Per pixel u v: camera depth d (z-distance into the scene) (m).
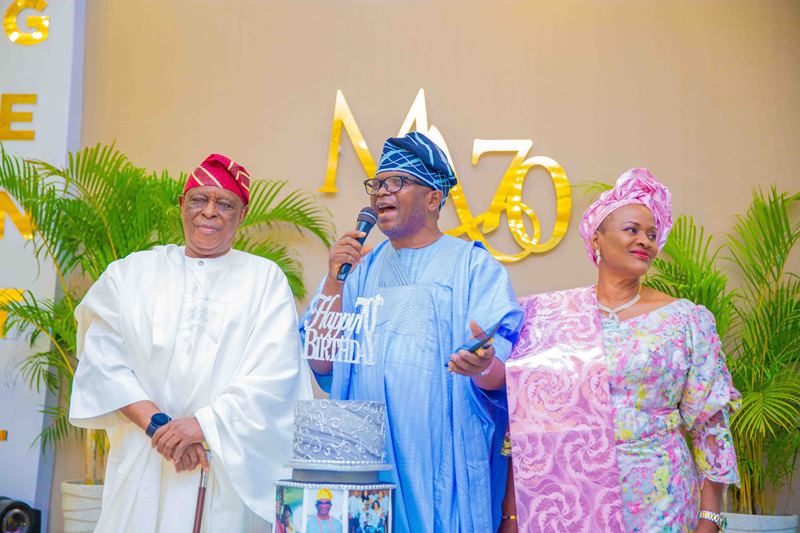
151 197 4.50
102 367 2.64
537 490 2.38
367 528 2.10
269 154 5.01
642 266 2.46
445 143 4.90
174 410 2.62
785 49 4.81
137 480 2.57
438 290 2.60
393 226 2.64
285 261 4.77
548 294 2.63
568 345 2.45
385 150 2.71
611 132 4.84
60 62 5.02
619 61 4.89
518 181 4.82
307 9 5.11
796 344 4.22
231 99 5.07
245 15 5.13
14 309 4.50
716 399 2.36
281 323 2.75
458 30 5.00
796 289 4.41
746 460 4.18
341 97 4.98
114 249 4.47
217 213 2.76
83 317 2.83
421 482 2.43
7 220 4.89
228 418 2.54
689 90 4.83
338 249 2.51
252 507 2.53
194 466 2.53
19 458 4.73
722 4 4.88
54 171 4.50
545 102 4.89
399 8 5.05
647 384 2.36
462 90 4.95
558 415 2.40
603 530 2.29
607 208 2.50
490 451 2.54
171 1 5.17
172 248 2.84
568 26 4.94
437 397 2.51
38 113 4.97
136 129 5.08
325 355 2.54
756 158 4.75
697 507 2.39
